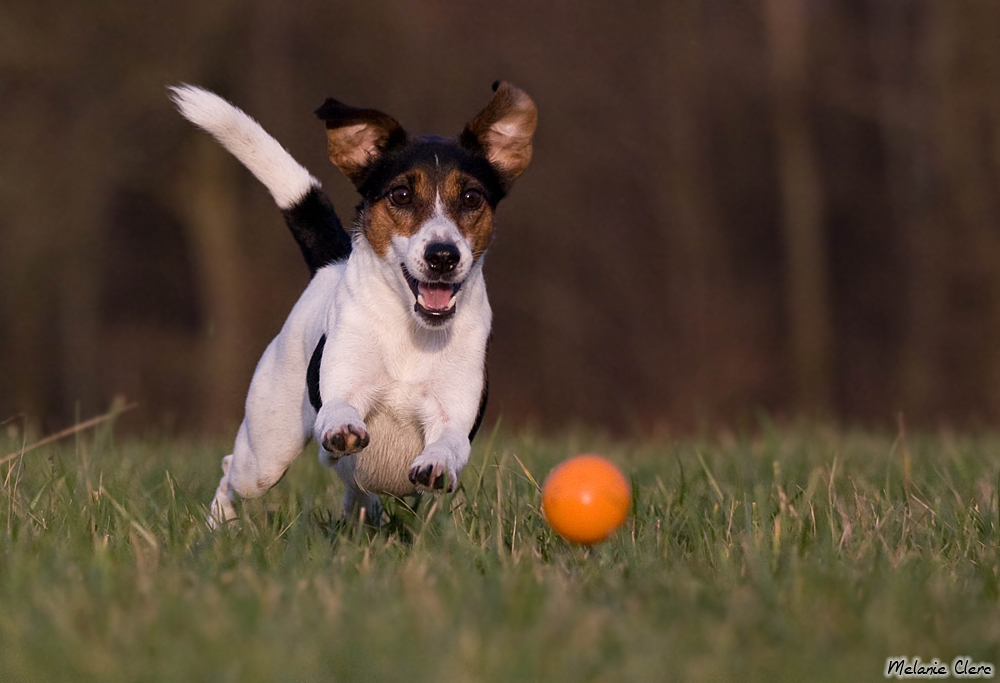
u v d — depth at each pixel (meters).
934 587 4.42
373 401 5.51
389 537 5.49
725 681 3.63
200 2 18.03
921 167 21.39
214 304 19.58
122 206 22.73
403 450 5.68
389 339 5.47
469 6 20.72
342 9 19.50
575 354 22.17
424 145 5.68
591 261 22.30
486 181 5.70
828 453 7.93
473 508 5.74
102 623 3.88
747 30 22.62
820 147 24.20
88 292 21.62
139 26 17.97
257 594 4.18
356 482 5.84
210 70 18.28
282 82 19.12
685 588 4.37
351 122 5.68
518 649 3.68
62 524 5.27
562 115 21.66
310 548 5.17
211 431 19.50
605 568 4.80
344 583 4.44
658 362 22.28
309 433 6.01
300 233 6.28
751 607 4.14
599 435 10.85
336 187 16.41
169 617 3.91
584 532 5.09
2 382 20.61
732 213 23.52
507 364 22.12
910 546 5.23
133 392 23.39
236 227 19.88
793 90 21.77
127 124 18.27
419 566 4.64
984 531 5.42
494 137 5.91
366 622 3.88
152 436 10.88
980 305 20.28
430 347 5.49
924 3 21.70
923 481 6.53
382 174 5.60
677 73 22.16
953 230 20.36
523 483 6.14
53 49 17.69
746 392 22.34
